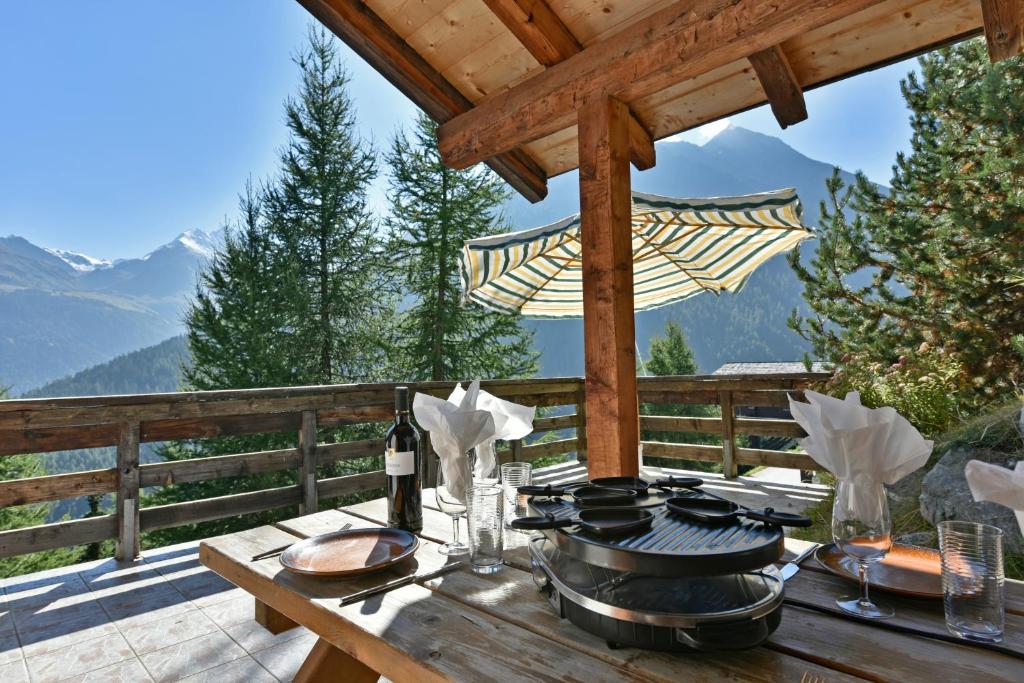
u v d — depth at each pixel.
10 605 2.29
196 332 11.67
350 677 1.05
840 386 4.14
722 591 0.74
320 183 12.66
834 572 0.97
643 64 2.19
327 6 2.50
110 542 9.02
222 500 3.32
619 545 0.74
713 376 4.70
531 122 2.57
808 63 2.43
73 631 2.04
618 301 2.33
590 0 2.29
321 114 12.84
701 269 4.46
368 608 0.90
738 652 0.72
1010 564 2.24
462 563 1.10
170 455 10.73
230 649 1.89
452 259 12.13
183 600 2.33
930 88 4.39
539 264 4.36
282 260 12.34
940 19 2.14
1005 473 0.73
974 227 3.77
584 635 0.78
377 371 12.64
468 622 0.84
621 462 2.29
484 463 1.43
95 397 2.85
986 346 3.75
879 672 0.66
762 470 5.95
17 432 2.68
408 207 12.37
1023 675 0.65
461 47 2.66
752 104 2.64
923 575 0.97
